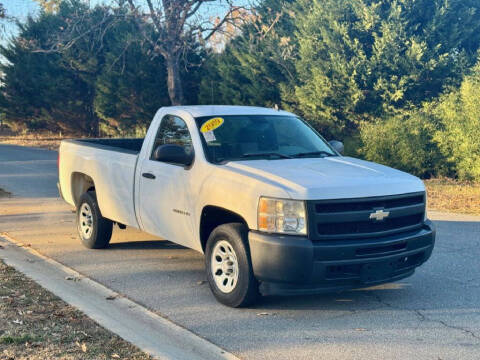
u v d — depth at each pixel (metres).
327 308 6.00
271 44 23.64
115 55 34.25
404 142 18.59
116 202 7.94
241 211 5.74
